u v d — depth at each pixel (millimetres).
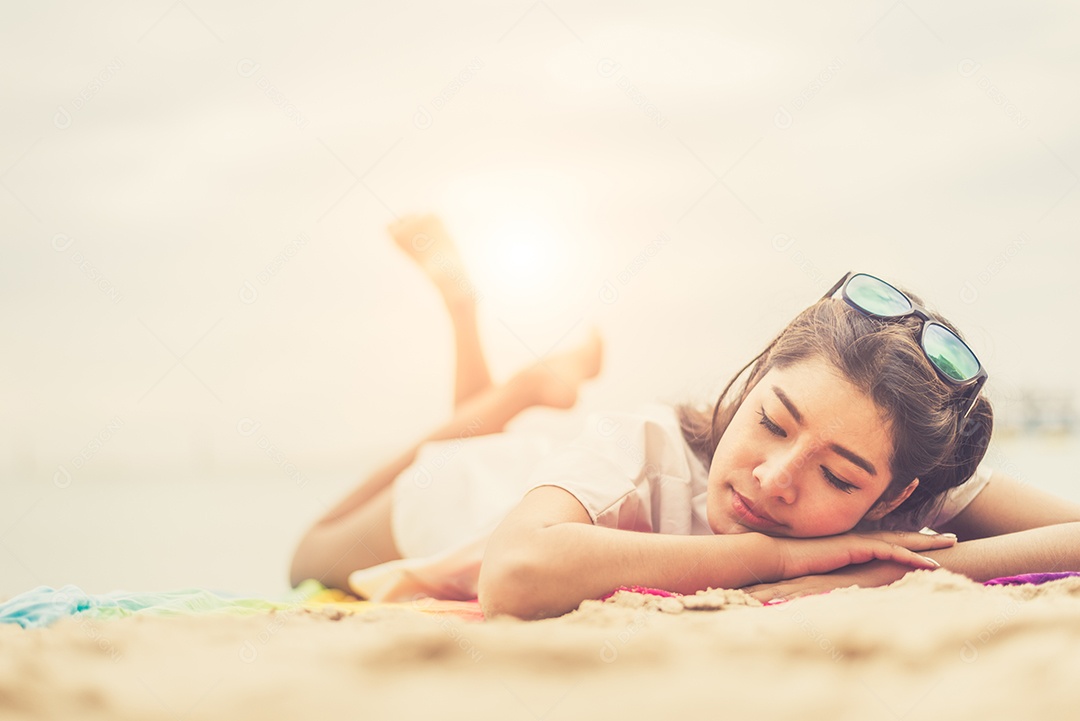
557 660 1165
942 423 1769
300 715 972
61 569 3605
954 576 1596
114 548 3994
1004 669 1113
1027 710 991
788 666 1146
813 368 1757
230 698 1021
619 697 1043
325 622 1460
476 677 1102
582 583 1562
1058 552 1796
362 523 2729
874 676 1112
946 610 1346
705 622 1342
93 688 1048
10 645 1234
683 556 1624
